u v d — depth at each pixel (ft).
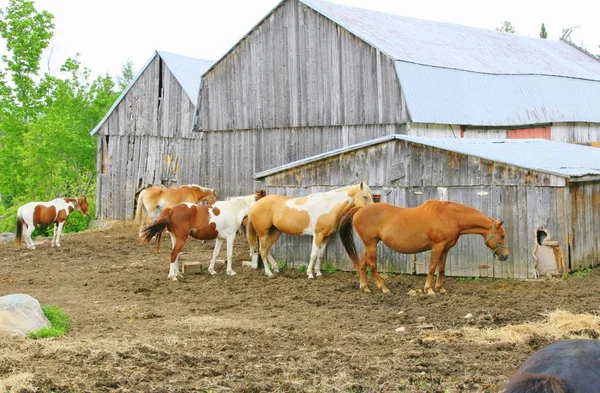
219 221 53.78
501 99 81.46
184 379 26.25
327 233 53.31
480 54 91.25
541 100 85.97
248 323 37.60
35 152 122.52
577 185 50.08
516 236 48.88
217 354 30.09
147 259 64.59
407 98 70.33
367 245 46.60
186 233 52.70
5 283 52.26
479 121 76.59
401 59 72.23
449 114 73.92
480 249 50.16
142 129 103.96
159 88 102.78
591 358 13.38
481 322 36.81
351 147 55.36
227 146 87.61
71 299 45.44
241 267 58.65
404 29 88.58
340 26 76.07
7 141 142.92
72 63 144.77
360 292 46.65
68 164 128.88
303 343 32.65
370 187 55.31
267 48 83.05
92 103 129.39
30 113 148.25
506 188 49.24
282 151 82.33
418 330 35.58
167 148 101.14
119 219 105.40
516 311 39.11
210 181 89.40
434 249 44.93
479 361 28.96
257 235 56.90
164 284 50.80
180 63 104.68
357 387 25.26
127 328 36.17
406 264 53.21
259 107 84.12
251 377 26.68
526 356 29.68
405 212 45.60
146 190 78.23
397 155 53.93
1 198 172.14
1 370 26.78
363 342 32.65
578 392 12.34
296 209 53.36
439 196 51.98
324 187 57.72
